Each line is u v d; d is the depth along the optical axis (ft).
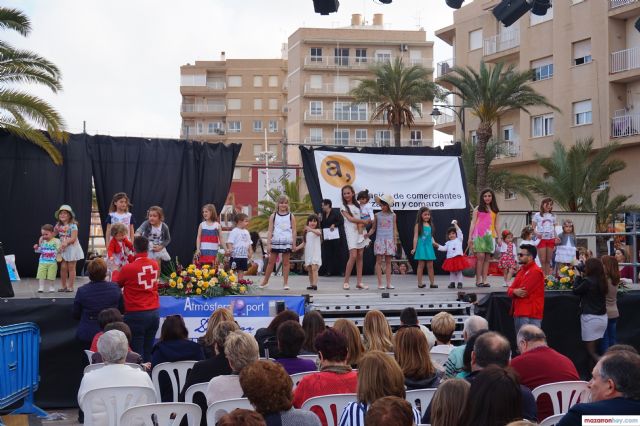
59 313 32.96
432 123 200.64
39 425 28.43
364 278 47.85
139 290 29.73
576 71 107.96
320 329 24.22
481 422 12.11
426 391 18.21
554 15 111.96
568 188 94.27
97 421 19.49
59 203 43.16
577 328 38.91
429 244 40.78
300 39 204.23
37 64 55.16
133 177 44.24
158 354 24.12
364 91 124.36
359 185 48.37
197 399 20.99
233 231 38.75
